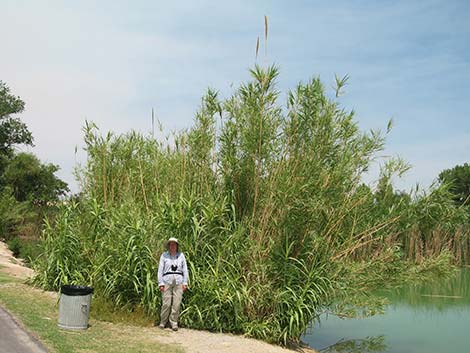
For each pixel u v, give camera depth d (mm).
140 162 15312
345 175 13156
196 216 12711
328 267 13016
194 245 12453
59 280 14859
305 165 12867
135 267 12477
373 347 14992
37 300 13305
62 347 8930
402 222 14391
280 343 12336
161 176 14883
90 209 14820
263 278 12375
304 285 12484
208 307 12086
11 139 65750
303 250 12852
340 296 13805
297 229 12773
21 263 25281
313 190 12734
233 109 13773
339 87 13422
